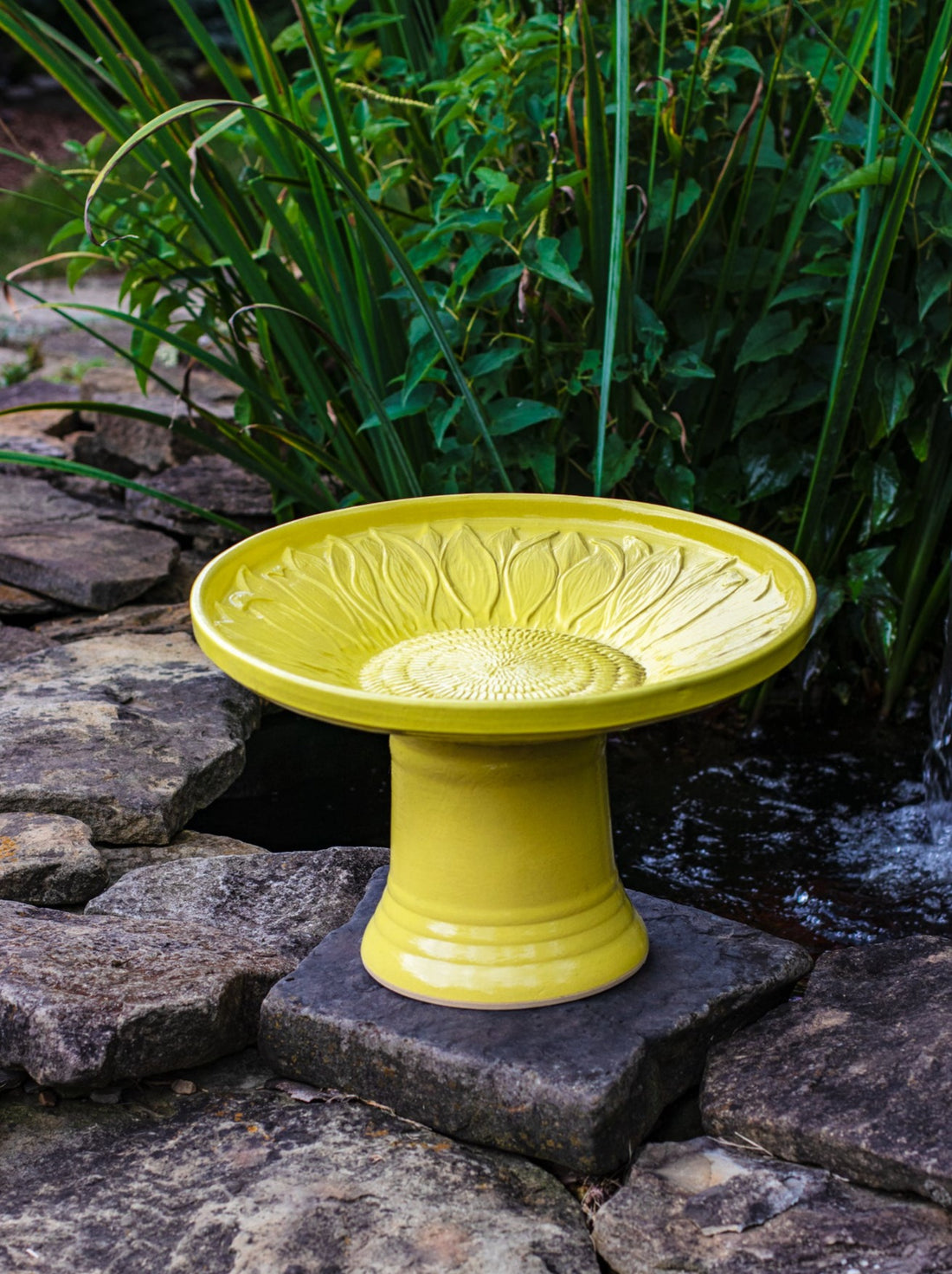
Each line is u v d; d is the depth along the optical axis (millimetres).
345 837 2355
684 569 1729
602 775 1605
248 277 2615
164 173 2529
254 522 3629
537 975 1535
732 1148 1438
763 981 1627
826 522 2754
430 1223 1339
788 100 2854
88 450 4188
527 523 1892
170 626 3049
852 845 2322
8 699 2506
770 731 2785
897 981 1642
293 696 1345
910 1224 1293
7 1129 1492
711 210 2496
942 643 2932
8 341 6094
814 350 2654
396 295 2561
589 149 2422
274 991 1599
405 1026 1513
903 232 2541
